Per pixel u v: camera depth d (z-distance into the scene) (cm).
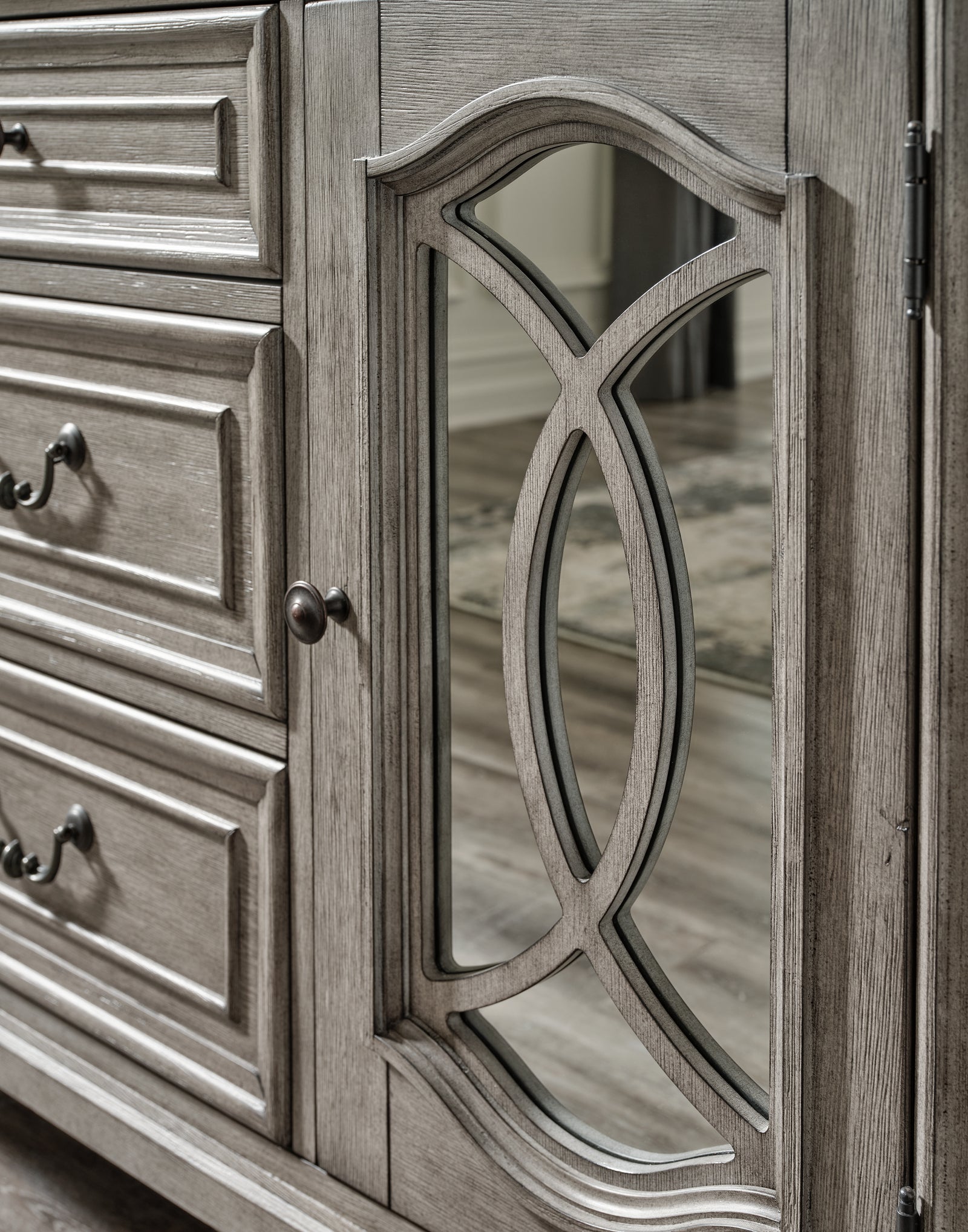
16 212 90
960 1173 56
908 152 51
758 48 55
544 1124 72
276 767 80
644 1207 67
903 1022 56
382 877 76
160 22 77
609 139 61
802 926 58
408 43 67
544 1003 120
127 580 88
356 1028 79
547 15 61
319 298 73
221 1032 88
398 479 72
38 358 91
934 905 54
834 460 55
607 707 188
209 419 80
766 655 203
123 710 90
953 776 54
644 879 68
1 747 101
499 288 67
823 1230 61
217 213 78
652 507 64
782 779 58
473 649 208
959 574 53
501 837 150
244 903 84
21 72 87
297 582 77
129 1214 100
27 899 101
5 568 98
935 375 52
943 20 50
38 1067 100
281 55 73
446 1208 76
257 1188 86
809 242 54
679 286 59
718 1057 67
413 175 68
